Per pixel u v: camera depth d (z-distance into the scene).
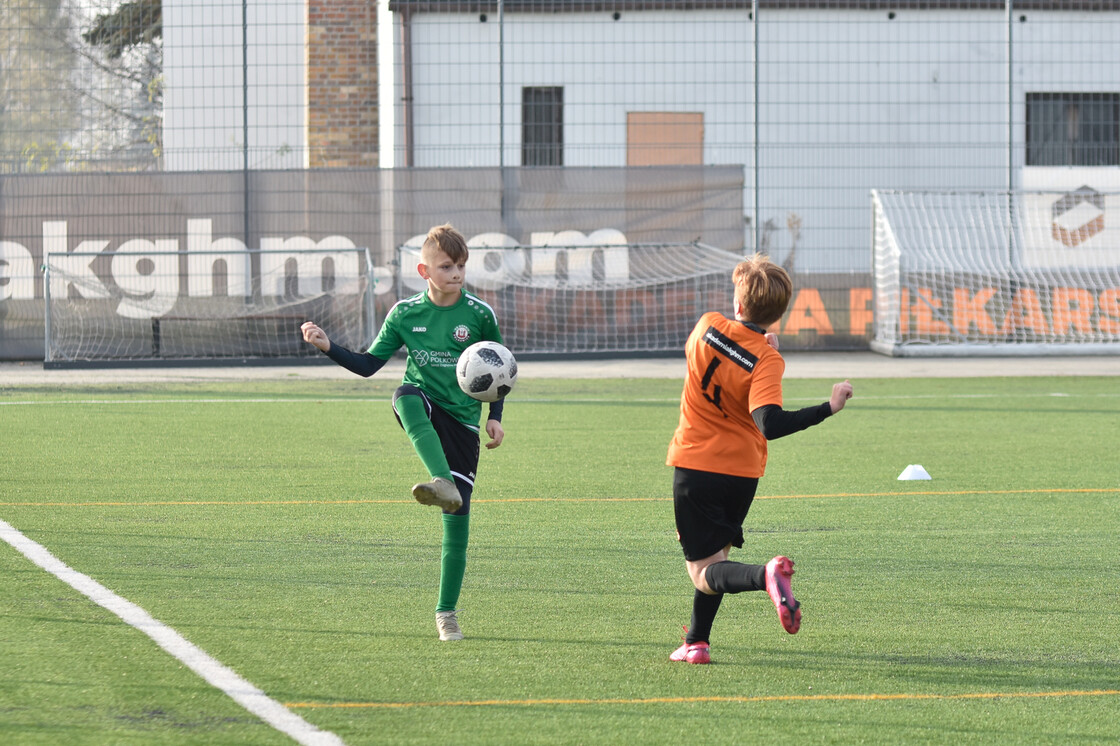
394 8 56.72
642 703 11.75
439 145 55.97
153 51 54.56
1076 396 39.00
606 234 51.78
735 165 52.16
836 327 54.25
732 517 12.77
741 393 12.26
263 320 49.75
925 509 21.98
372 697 11.79
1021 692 12.20
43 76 54.47
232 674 12.41
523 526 20.39
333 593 15.91
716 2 58.34
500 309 51.03
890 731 11.04
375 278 50.78
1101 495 23.31
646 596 15.95
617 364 48.34
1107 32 61.19
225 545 18.72
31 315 49.19
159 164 53.31
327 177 50.62
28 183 49.03
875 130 59.97
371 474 25.19
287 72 56.62
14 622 14.20
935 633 14.33
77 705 11.41
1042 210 54.19
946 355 51.62
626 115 59.03
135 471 25.33
